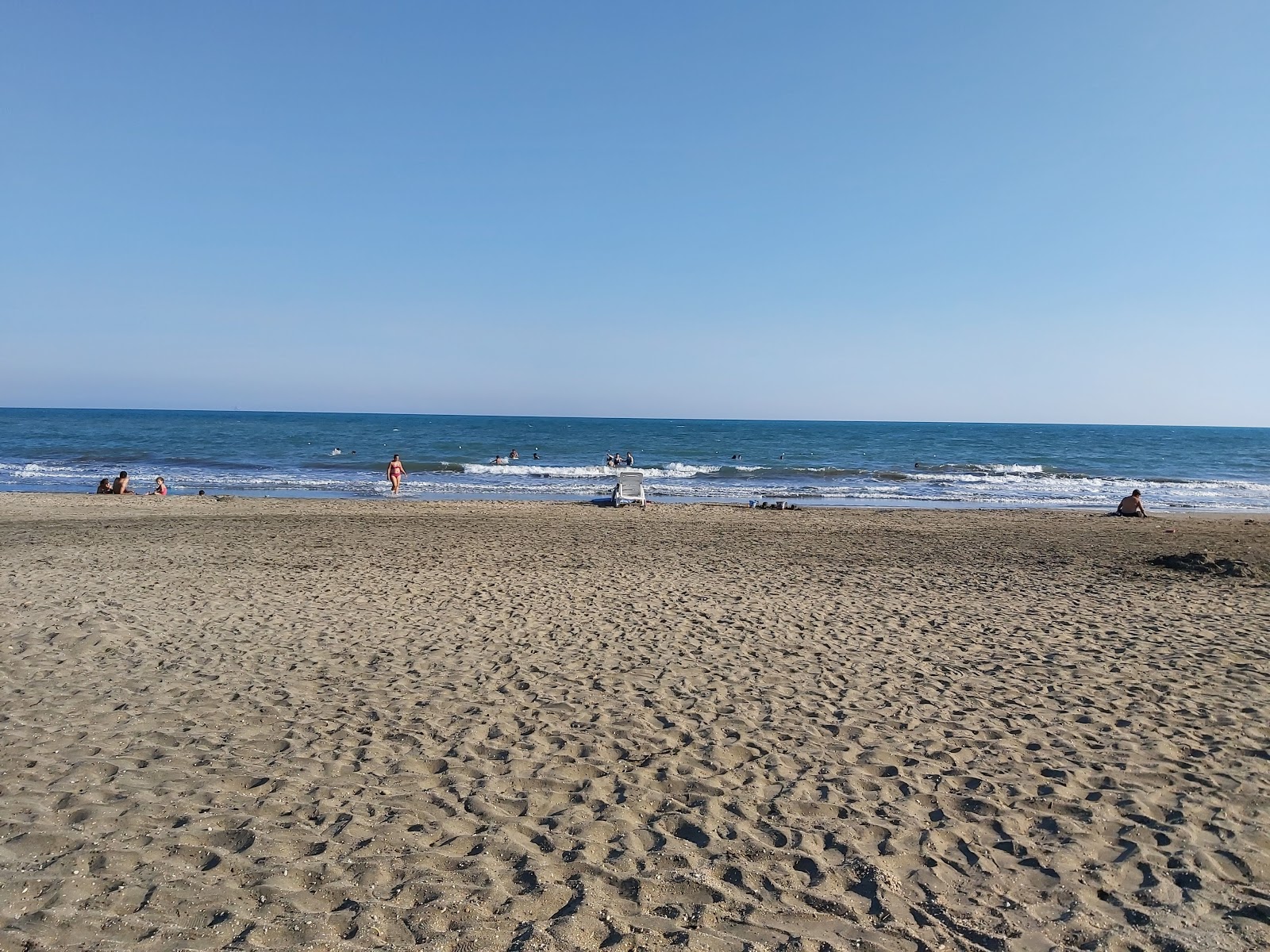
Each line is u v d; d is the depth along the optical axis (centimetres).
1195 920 347
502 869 377
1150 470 4794
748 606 1004
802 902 356
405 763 504
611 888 363
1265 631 902
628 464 3988
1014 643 841
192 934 320
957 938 331
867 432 11838
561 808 446
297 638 812
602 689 664
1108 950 325
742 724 590
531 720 590
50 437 5944
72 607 921
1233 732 582
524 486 3108
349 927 327
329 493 2789
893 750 542
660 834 418
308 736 547
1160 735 575
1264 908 356
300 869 371
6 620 853
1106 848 412
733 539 1683
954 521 2141
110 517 1903
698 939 325
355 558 1340
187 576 1145
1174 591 1139
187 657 736
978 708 634
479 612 942
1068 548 1598
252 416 16862
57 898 343
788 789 478
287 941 317
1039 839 420
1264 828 435
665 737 561
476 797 457
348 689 651
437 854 389
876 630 891
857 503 2853
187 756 507
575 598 1033
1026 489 3375
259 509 2173
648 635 846
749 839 413
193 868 372
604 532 1766
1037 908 354
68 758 498
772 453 5794
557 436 8094
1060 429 16312
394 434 7512
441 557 1363
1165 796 475
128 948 309
